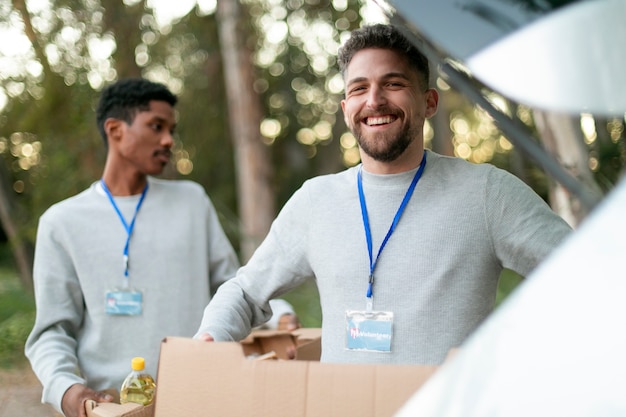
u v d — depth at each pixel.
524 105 1.00
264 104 12.23
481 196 1.67
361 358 1.65
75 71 5.96
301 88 11.82
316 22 9.48
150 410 1.62
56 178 7.54
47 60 5.67
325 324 1.75
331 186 1.83
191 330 2.51
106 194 2.55
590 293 0.85
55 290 2.36
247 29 9.24
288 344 2.46
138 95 2.55
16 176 7.74
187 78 10.08
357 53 1.74
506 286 6.02
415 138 1.74
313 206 1.82
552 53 0.99
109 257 2.44
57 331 2.32
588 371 0.81
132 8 6.84
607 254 0.87
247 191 9.30
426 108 1.84
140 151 2.55
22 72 5.79
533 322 0.88
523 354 0.86
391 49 1.71
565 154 2.36
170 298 2.48
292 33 9.91
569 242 0.92
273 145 13.39
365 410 1.22
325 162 13.37
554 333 0.85
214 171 12.42
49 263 2.39
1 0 4.96
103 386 2.35
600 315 0.83
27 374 5.34
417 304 1.64
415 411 0.94
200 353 1.35
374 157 1.73
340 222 1.76
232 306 1.80
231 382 1.32
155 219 2.55
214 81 10.27
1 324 6.39
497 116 1.16
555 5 1.01
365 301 1.69
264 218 9.27
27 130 6.70
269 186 9.38
